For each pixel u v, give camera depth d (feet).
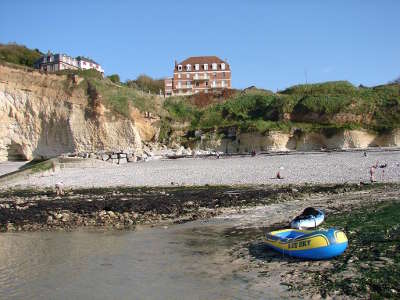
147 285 37.27
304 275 37.11
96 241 57.06
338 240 40.83
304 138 227.40
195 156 212.23
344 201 75.61
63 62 440.45
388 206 65.36
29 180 145.89
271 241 46.50
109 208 81.97
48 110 253.85
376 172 114.01
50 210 81.92
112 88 267.18
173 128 268.62
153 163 185.16
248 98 285.84
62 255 49.39
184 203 85.15
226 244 51.67
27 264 45.60
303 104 248.11
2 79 247.29
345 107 236.63
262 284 35.81
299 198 84.89
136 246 52.95
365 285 32.94
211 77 398.21
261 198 86.74
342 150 191.52
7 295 35.73
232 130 247.50
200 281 37.68
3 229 68.13
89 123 250.98
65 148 255.09
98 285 37.70
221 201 85.61
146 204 84.94
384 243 43.88
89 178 142.82
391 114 225.56
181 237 57.21
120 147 248.93
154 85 428.97
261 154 200.34
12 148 254.27
